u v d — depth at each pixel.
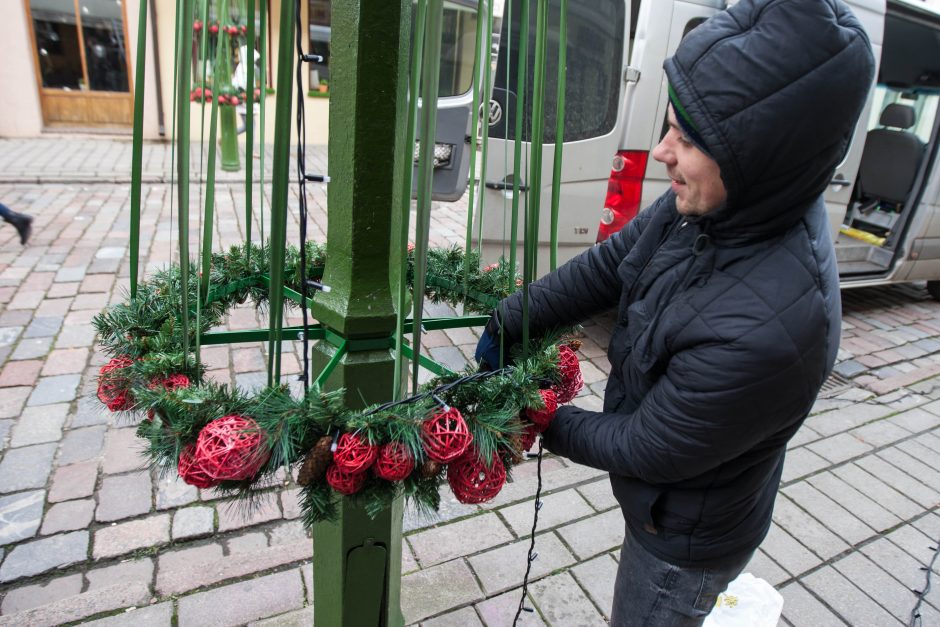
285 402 0.84
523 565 1.93
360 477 0.82
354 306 0.96
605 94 3.07
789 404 0.87
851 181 3.87
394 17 0.82
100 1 8.07
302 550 1.89
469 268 1.32
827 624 1.83
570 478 2.36
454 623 1.71
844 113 0.76
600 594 1.85
